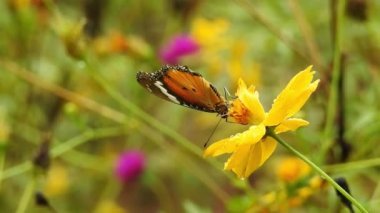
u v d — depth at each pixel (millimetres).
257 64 898
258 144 514
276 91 911
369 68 830
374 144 771
